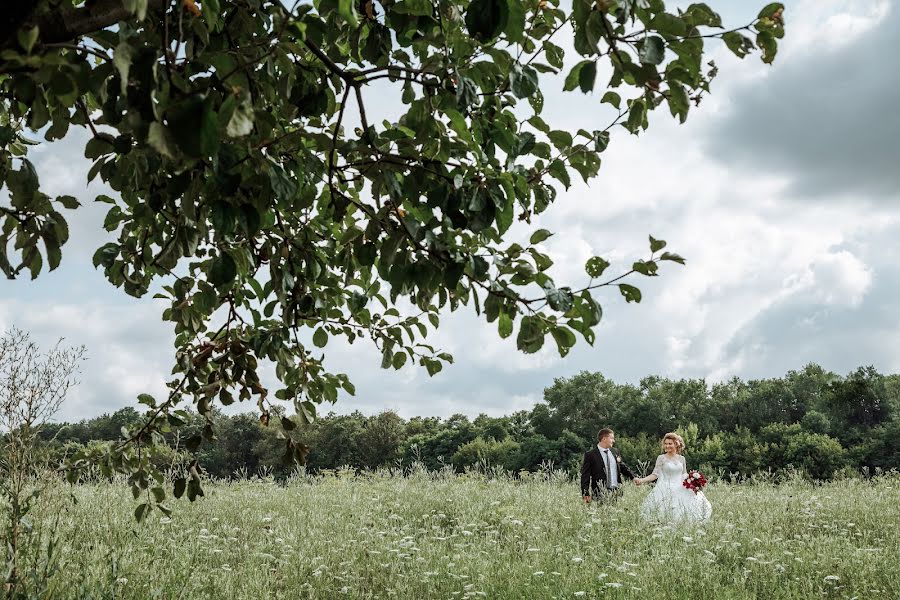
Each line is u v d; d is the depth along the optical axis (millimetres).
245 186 2039
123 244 3377
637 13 1793
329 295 3564
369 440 73562
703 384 73250
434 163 2270
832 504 9367
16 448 3652
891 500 9914
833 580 5809
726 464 53344
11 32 1502
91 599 3707
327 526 7520
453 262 2250
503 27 1730
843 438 57906
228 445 66875
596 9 1721
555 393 75562
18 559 3564
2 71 1526
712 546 6703
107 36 1855
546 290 2180
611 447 9430
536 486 10961
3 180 2070
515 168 2527
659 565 5738
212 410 3613
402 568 5855
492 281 2336
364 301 3383
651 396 74875
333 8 2131
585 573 5430
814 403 67938
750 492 10977
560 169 2637
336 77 2537
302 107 2383
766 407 70750
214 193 2061
